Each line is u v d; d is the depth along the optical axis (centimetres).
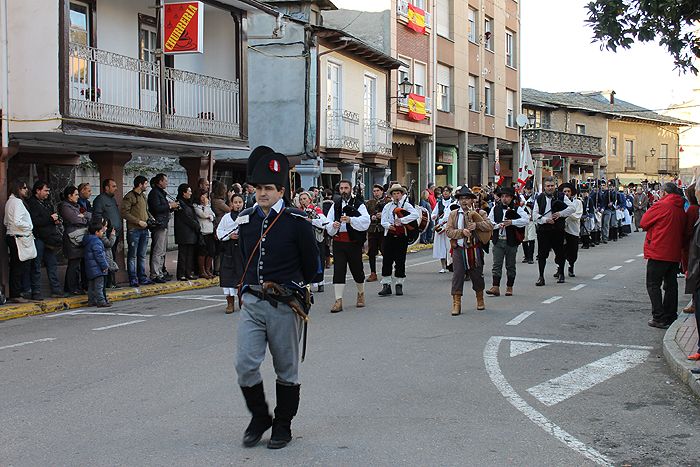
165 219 1563
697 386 709
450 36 3547
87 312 1253
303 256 572
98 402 682
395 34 3083
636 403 688
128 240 1493
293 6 2577
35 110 1318
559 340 974
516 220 1355
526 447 561
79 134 1341
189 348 924
